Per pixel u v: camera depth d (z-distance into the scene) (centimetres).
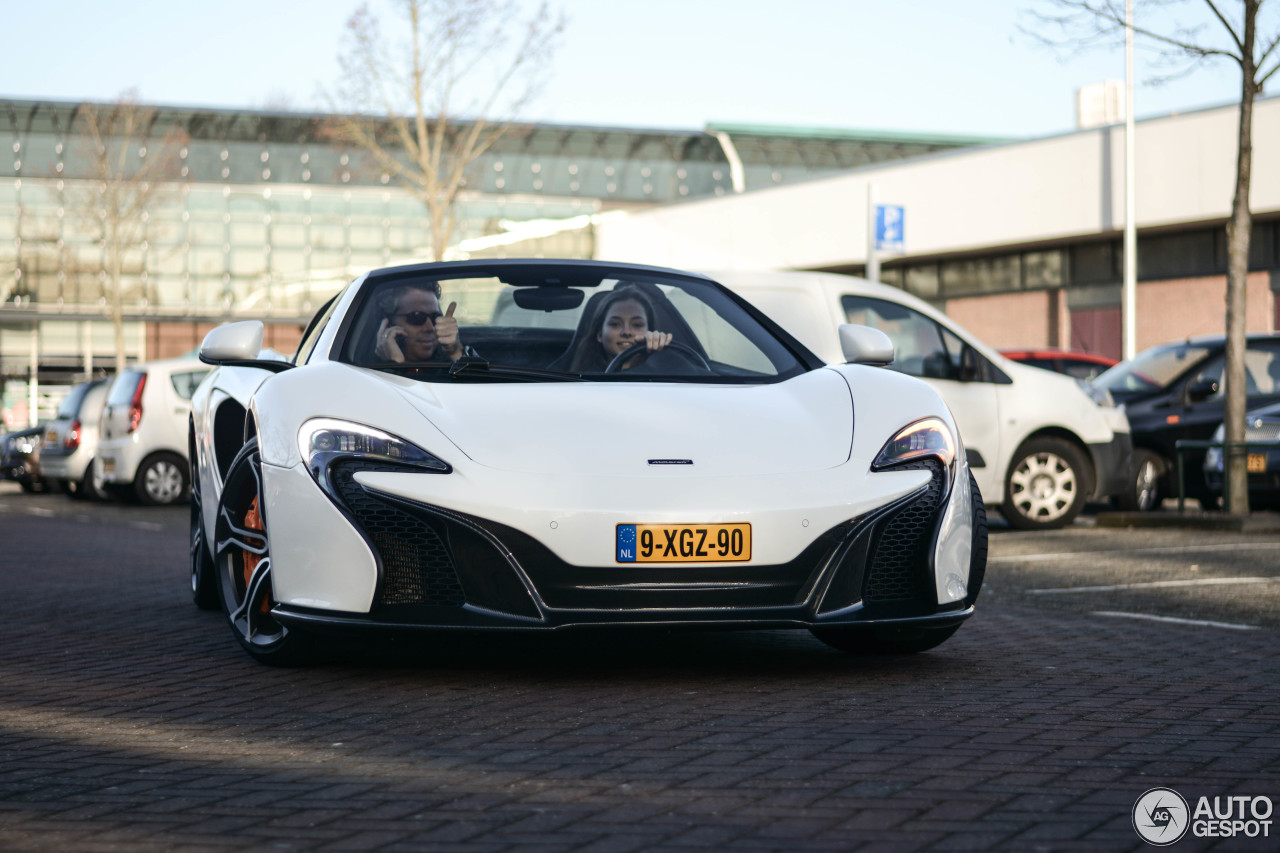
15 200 3838
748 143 4162
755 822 267
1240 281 1076
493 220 4031
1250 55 1078
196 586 604
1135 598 658
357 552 392
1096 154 2644
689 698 394
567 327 486
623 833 261
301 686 419
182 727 364
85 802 289
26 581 756
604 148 4094
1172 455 1241
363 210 4044
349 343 471
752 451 409
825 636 479
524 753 328
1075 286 2902
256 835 263
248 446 442
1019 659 467
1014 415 1014
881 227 1995
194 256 3975
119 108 3741
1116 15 1157
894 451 421
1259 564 796
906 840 254
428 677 430
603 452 400
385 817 274
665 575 388
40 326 3906
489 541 386
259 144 3994
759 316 513
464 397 429
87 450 1686
